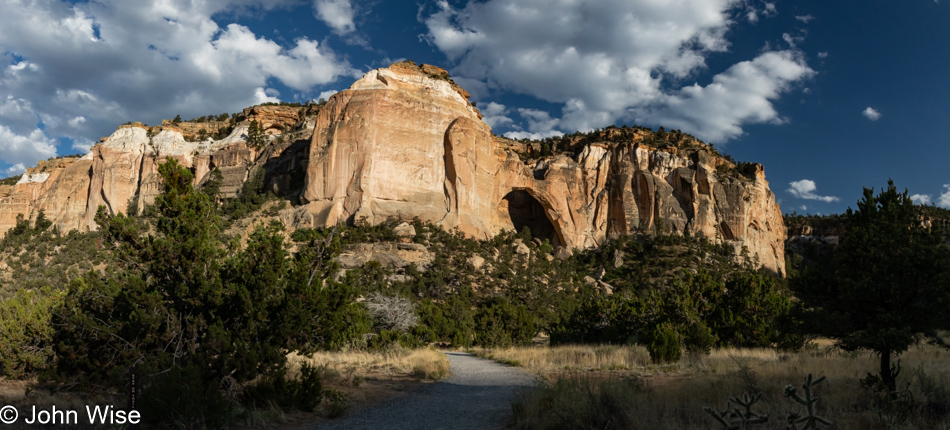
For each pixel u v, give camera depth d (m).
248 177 110.06
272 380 13.98
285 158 110.81
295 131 125.75
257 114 135.25
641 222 112.31
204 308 15.23
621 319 34.38
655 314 33.00
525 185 112.31
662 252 99.75
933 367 16.08
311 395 13.66
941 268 12.59
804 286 14.54
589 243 112.56
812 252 144.00
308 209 91.62
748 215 114.31
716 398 11.77
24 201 134.00
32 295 18.20
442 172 99.00
